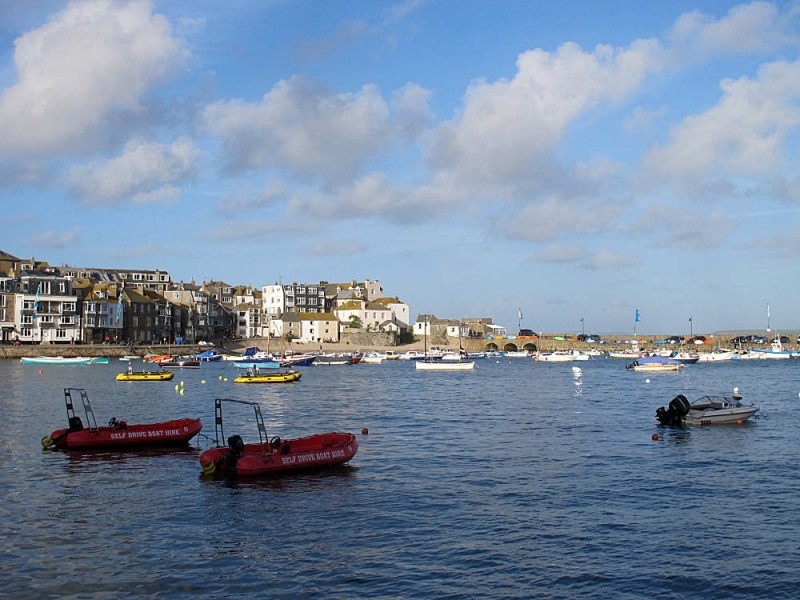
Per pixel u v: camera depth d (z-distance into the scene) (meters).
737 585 22.20
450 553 24.83
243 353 196.00
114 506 30.52
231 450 36.41
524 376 126.25
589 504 30.83
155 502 31.11
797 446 44.88
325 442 38.53
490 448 44.38
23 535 26.69
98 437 42.62
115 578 22.69
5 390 85.56
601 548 25.33
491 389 94.56
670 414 54.84
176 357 160.00
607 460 40.34
